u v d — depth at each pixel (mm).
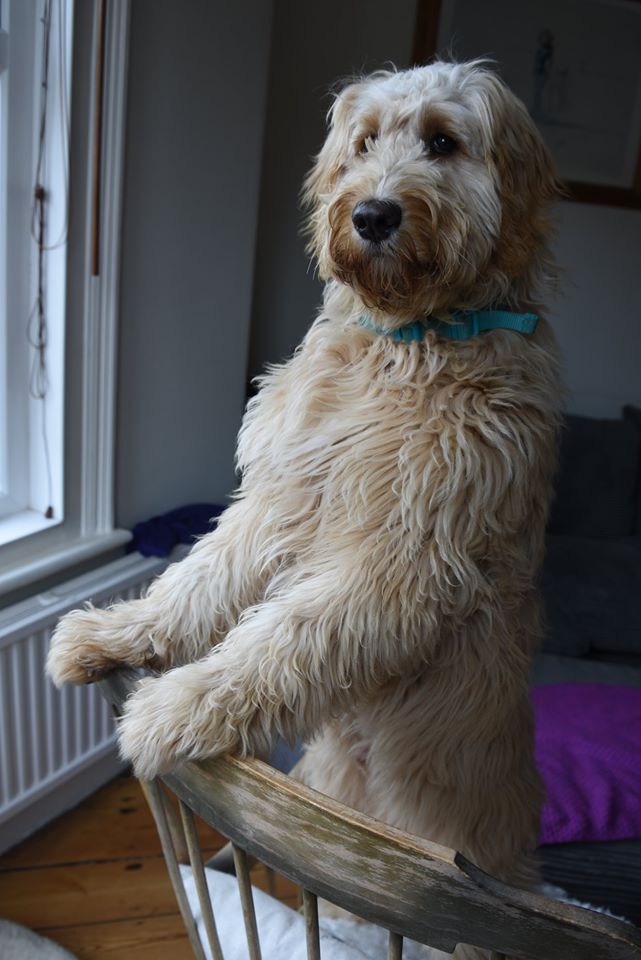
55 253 1793
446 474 887
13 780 1776
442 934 630
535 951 604
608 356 3328
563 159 3037
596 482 2904
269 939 982
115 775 2227
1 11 1645
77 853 1952
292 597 904
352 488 933
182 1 1977
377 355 996
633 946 575
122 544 2129
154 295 2115
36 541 1883
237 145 2283
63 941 1713
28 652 1737
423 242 927
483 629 972
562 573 2545
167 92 2000
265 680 843
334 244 989
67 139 1727
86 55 1725
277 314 3117
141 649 985
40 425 1915
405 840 612
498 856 1080
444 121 974
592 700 1936
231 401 2518
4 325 1812
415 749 1018
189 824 829
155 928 1766
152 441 2232
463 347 957
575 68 2932
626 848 1517
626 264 3217
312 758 1227
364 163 1010
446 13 2830
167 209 2090
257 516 1024
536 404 953
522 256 988
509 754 1076
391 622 875
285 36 2840
